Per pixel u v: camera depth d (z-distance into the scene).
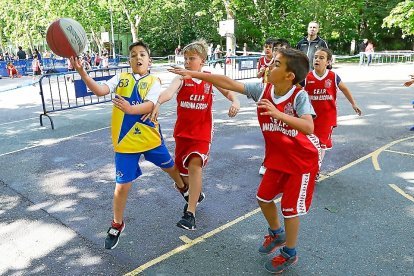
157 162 3.85
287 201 3.07
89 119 9.36
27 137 7.80
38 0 36.50
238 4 29.56
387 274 3.18
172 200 4.74
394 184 5.05
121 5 32.62
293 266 3.31
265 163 3.19
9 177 5.60
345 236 3.79
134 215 4.34
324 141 4.97
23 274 3.31
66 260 3.50
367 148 6.59
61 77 19.64
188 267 3.35
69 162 6.23
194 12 37.97
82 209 4.54
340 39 34.50
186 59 3.91
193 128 3.94
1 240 3.86
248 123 8.59
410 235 3.79
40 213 4.45
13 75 22.75
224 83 3.08
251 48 36.50
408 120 8.48
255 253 3.54
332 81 4.82
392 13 18.97
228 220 4.18
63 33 3.37
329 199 4.62
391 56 25.75
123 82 3.53
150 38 41.94
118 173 3.53
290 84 2.87
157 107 3.47
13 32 45.88
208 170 5.74
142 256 3.53
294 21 30.97
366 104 10.27
